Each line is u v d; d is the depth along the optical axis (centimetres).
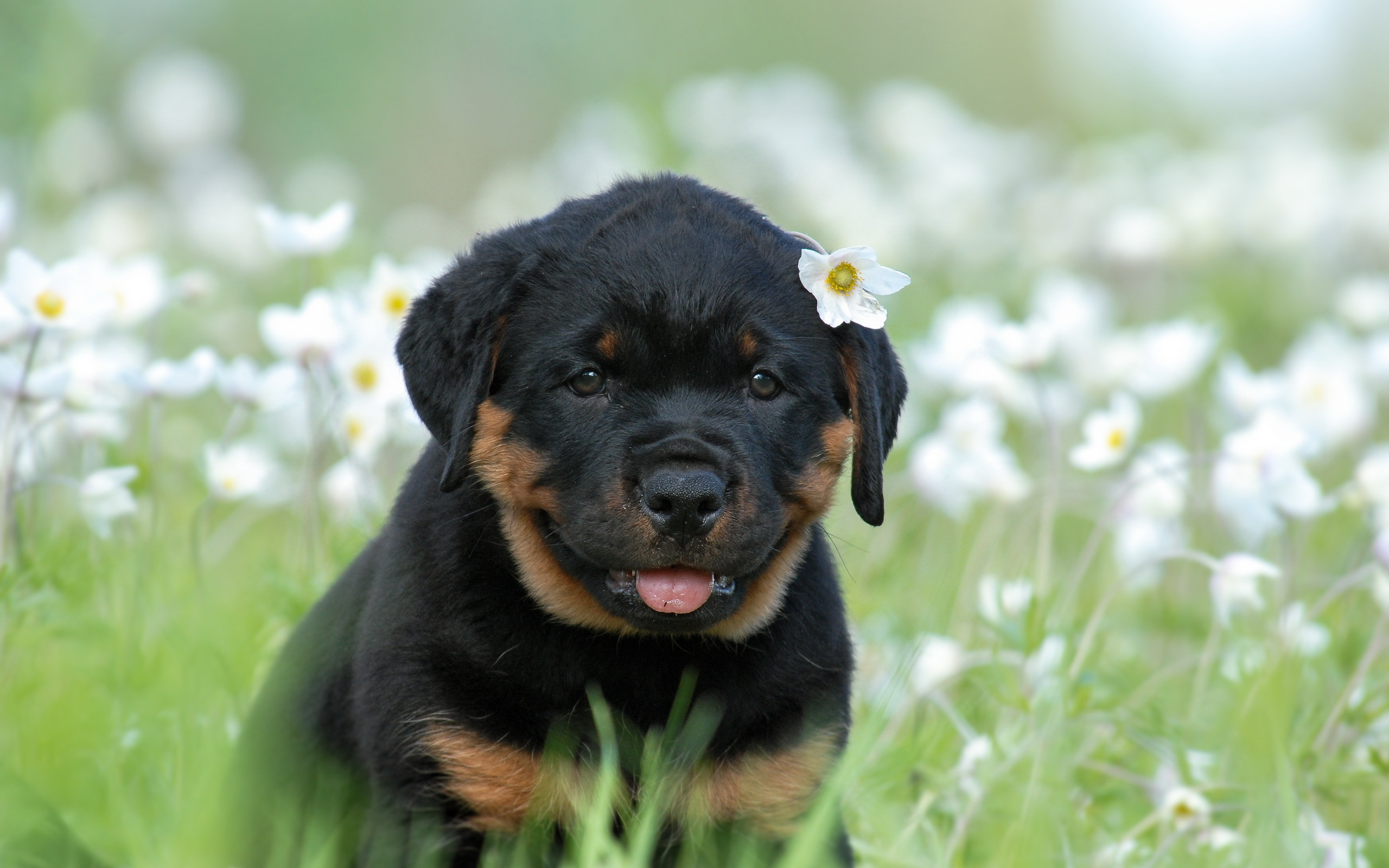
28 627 670
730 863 544
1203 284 1609
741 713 553
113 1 2877
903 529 955
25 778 582
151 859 541
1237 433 787
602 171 1590
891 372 606
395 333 810
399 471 1009
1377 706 741
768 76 2920
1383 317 1315
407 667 537
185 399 1284
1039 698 685
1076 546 1091
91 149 1688
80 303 705
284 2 3036
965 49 3369
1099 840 650
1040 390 816
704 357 550
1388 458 836
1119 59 3100
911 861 584
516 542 554
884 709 616
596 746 544
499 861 530
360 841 549
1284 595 771
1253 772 648
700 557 528
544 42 3186
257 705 621
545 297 562
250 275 1562
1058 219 1702
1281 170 1675
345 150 3033
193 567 814
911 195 1634
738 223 582
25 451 793
